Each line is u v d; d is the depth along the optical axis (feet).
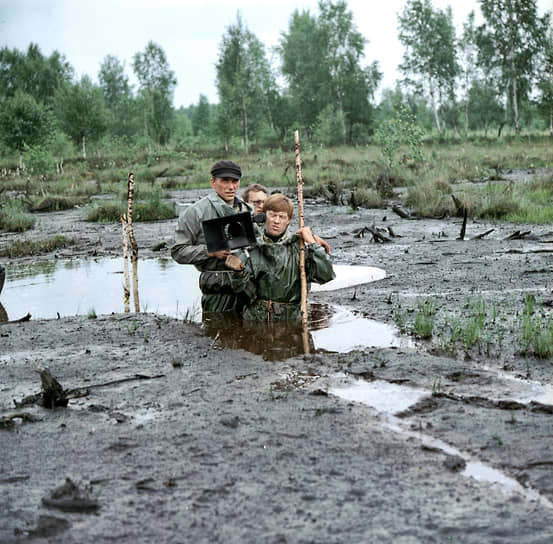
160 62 232.32
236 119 215.31
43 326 16.94
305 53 220.02
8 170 147.95
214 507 7.41
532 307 16.93
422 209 43.37
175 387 11.78
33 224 48.44
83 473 8.39
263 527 6.98
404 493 7.63
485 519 7.00
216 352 14.11
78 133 183.62
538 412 10.02
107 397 11.39
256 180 82.89
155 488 7.91
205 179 92.94
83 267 28.50
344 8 214.69
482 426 9.52
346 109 215.51
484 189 52.54
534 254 25.84
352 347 14.14
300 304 17.07
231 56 226.99
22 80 268.21
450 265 24.25
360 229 36.11
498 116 215.51
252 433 9.50
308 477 8.09
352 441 9.14
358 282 21.76
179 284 23.26
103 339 15.42
